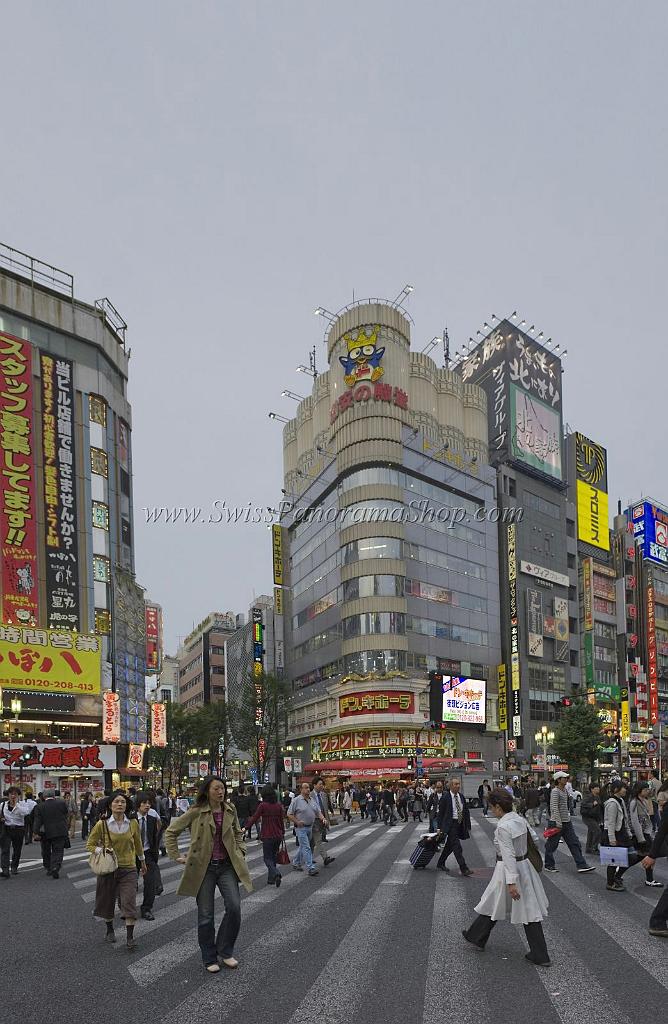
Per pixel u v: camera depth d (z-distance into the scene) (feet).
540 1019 18.49
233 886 24.07
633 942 26.63
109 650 164.04
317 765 216.54
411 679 206.59
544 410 293.02
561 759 213.25
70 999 20.72
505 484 267.39
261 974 22.88
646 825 46.52
